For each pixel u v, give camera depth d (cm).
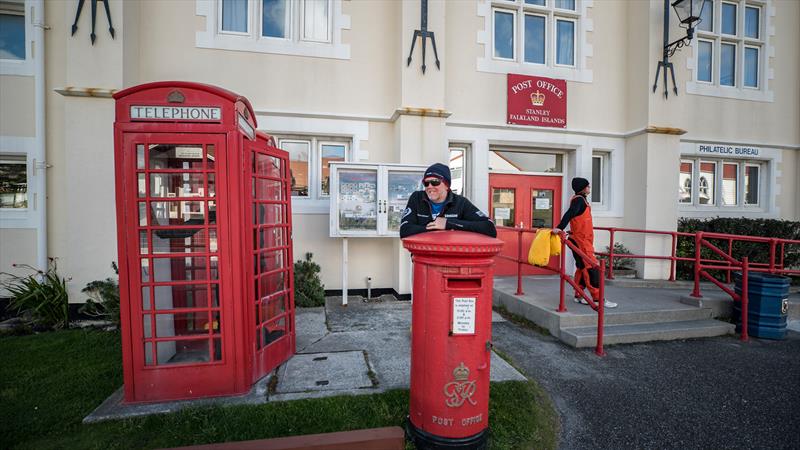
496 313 546
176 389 284
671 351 417
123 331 276
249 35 564
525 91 662
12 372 335
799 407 306
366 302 562
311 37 593
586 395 317
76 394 297
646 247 684
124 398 280
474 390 223
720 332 471
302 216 579
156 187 288
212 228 287
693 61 735
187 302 300
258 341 314
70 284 479
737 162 802
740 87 775
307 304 536
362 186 534
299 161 596
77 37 479
